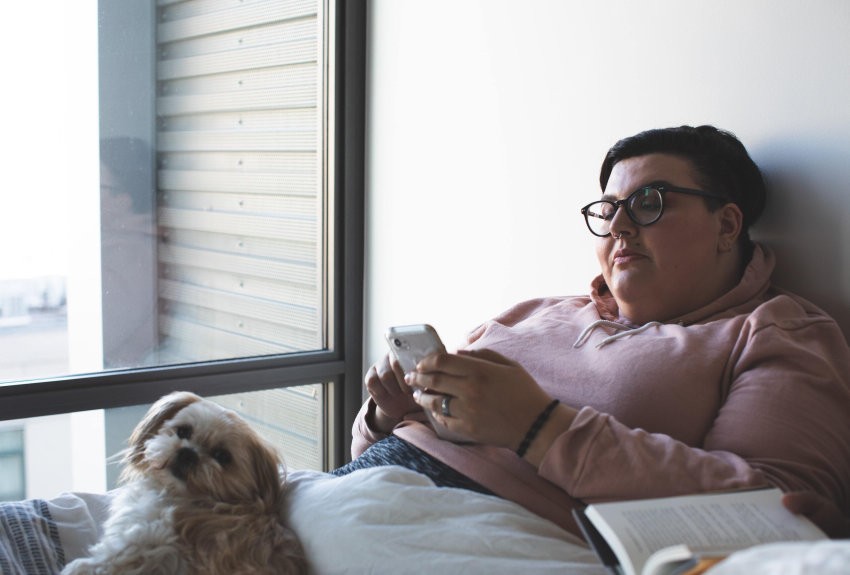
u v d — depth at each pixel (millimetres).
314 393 2262
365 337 2311
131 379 1940
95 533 1324
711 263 1341
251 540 1144
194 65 2146
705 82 1502
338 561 1098
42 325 1988
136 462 1318
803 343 1199
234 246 2221
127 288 2102
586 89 1711
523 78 1844
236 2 2186
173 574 1128
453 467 1242
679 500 933
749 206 1383
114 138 2059
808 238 1364
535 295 1841
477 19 1945
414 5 2104
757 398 1124
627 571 821
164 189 2139
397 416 1460
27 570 1204
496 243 1932
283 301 2270
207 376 2039
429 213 2102
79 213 2020
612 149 1421
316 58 2240
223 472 1235
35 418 1880
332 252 2270
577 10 1722
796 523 885
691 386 1199
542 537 1054
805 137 1354
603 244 1407
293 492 1291
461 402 1110
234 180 2199
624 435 1073
